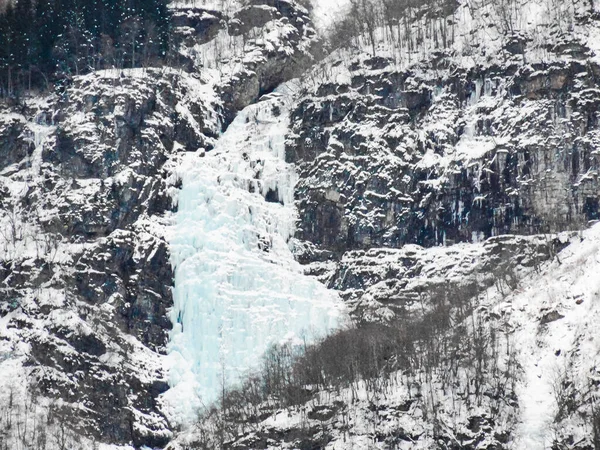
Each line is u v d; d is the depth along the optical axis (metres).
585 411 175.75
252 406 196.38
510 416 180.00
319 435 183.62
